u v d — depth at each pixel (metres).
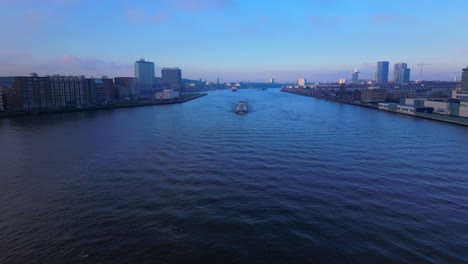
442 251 31.59
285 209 41.19
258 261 30.41
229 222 37.69
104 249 32.47
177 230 36.06
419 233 35.06
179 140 88.75
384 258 30.48
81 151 75.38
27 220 39.12
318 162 63.69
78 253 31.81
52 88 196.75
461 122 120.31
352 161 64.69
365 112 173.50
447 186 49.91
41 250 32.47
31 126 121.31
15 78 182.38
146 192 47.62
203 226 36.84
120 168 60.38
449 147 78.88
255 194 46.34
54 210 41.84
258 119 139.88
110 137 94.62
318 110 186.00
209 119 141.12
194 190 48.16
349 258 30.58
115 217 39.44
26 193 48.19
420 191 47.69
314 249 32.09
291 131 104.31
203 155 70.06
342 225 36.88
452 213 40.09
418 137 93.19
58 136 97.19
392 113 168.38
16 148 79.50
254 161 64.44
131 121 136.00
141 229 36.38
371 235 34.59
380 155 70.06
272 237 34.38
